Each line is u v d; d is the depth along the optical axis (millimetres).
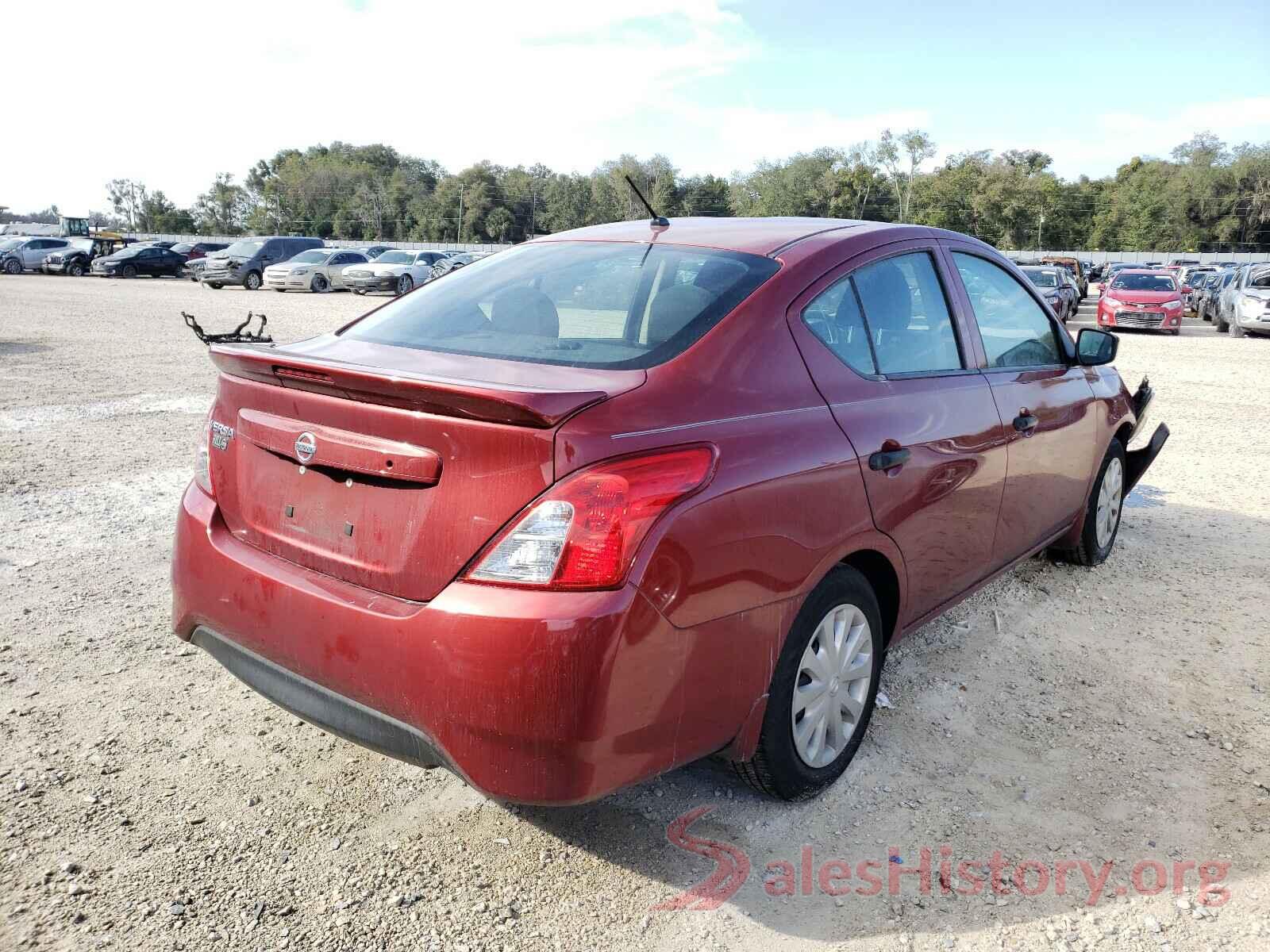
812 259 2881
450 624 2074
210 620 2605
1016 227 103438
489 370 2408
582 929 2275
